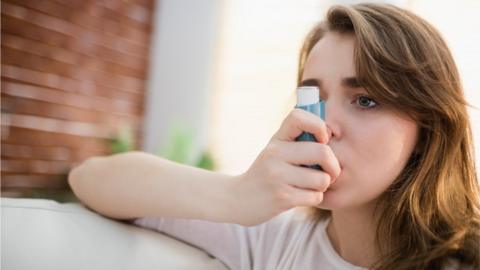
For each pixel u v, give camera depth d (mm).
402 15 538
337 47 508
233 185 512
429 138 512
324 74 504
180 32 2775
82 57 2410
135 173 594
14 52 2080
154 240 612
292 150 450
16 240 514
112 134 2549
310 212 667
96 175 627
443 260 501
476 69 1792
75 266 518
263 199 469
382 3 562
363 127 475
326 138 450
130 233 604
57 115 2293
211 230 657
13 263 492
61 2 2273
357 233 560
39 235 532
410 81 495
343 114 484
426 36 530
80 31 2387
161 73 2830
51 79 2254
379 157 477
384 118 481
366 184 479
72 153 2381
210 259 630
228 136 2572
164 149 2426
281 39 2430
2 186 2061
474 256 487
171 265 571
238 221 495
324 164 439
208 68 2670
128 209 591
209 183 538
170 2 2814
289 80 2398
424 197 521
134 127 2777
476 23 1829
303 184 442
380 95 476
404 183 517
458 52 1841
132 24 2707
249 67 2535
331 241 609
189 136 2393
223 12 2633
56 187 2291
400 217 522
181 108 2748
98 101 2521
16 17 2078
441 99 507
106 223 605
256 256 651
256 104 2502
